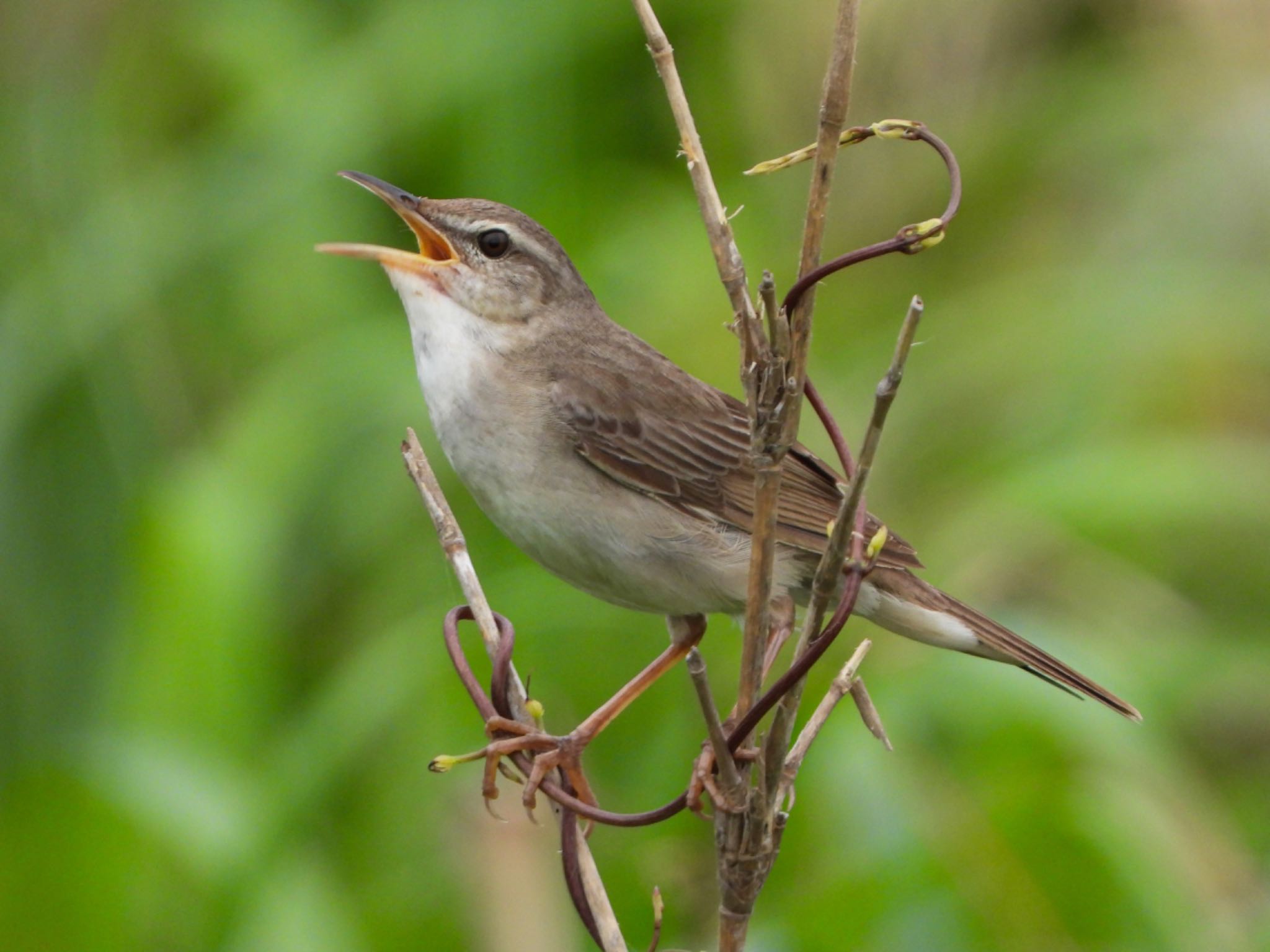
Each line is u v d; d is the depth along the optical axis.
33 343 11.56
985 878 9.02
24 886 9.12
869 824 9.24
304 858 9.53
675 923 9.77
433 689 10.57
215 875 9.12
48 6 12.94
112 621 11.08
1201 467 10.89
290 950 8.97
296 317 12.12
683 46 13.12
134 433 11.56
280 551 10.94
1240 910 9.66
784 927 8.94
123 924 9.23
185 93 13.37
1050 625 10.77
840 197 13.24
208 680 9.89
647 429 8.61
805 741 6.47
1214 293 12.05
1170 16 13.45
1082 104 13.27
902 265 13.28
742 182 13.13
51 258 12.11
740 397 11.47
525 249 8.80
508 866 8.15
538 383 8.56
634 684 8.29
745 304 5.92
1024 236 13.16
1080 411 11.83
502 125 12.52
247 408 11.39
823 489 8.86
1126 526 11.09
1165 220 12.58
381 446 11.62
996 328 12.31
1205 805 10.36
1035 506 10.94
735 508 8.72
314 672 11.27
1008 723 9.81
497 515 8.69
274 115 12.59
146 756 9.41
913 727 9.89
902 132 5.98
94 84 12.99
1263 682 10.58
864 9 12.92
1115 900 9.02
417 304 8.69
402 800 10.23
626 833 10.20
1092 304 12.21
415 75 12.52
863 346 12.67
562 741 7.35
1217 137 12.71
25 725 10.87
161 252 12.07
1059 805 9.20
